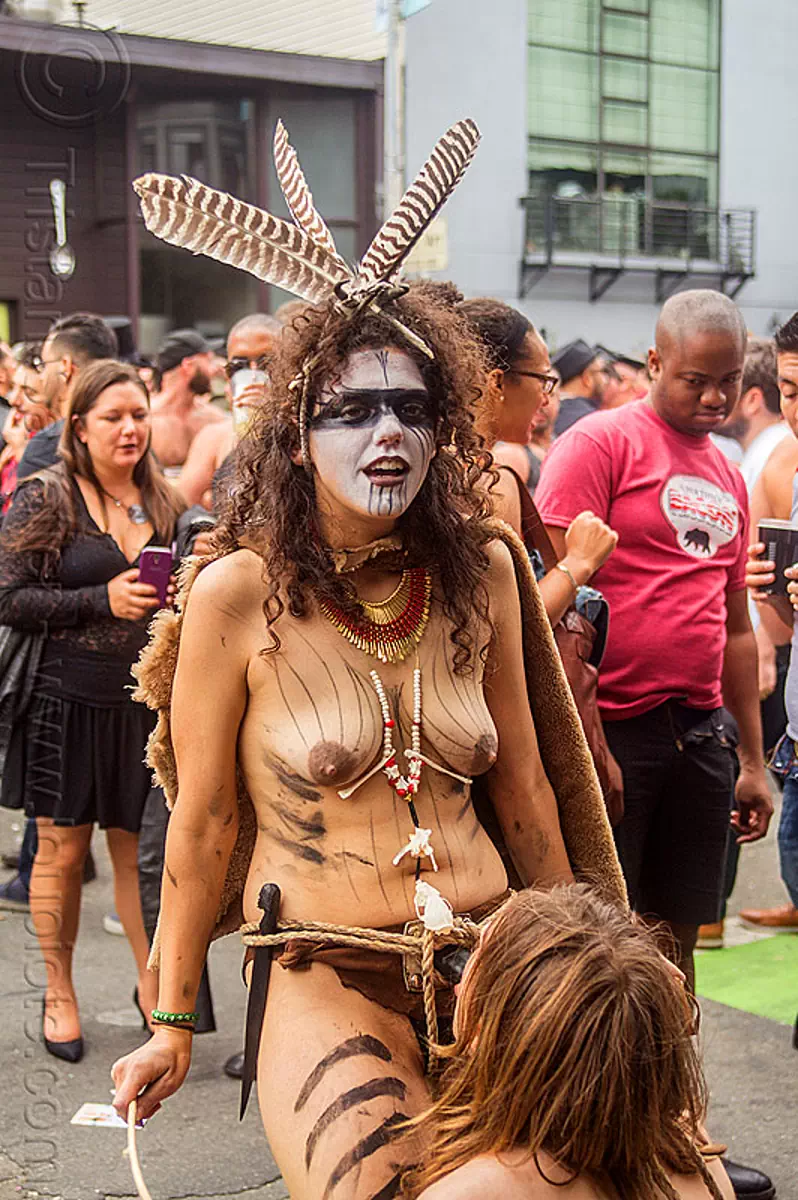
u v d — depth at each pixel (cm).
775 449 461
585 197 1504
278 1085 206
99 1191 334
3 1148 349
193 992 229
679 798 342
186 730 224
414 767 219
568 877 247
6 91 739
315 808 218
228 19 1122
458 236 1459
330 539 224
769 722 546
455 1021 192
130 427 392
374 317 217
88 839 406
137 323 1205
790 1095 382
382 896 216
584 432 341
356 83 1211
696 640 338
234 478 229
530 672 251
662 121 1530
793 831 365
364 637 220
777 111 1590
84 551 389
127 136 1138
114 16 906
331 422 215
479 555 230
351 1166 193
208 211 221
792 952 491
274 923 217
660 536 337
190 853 226
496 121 1434
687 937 348
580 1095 168
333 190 1239
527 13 1418
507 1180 173
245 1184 338
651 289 1575
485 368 243
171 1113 372
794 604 350
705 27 1533
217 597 220
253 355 528
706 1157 190
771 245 1611
